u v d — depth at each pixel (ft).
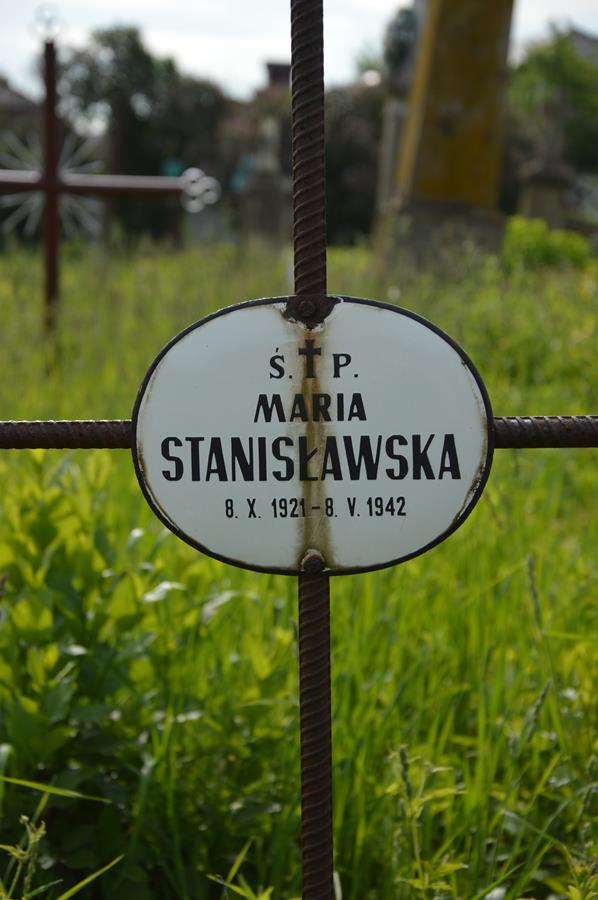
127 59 104.22
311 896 4.78
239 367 4.47
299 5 4.41
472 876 6.30
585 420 4.59
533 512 11.75
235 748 6.76
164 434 4.49
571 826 6.67
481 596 8.47
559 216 52.54
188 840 6.60
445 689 7.98
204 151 109.91
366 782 6.78
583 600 9.13
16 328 19.69
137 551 8.71
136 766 6.75
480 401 4.48
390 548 4.54
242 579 9.18
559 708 6.94
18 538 6.83
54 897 6.15
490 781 6.69
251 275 25.25
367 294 19.94
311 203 4.49
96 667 6.61
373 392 4.48
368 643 8.13
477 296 20.53
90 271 27.68
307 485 4.50
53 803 6.19
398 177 29.43
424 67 28.19
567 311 19.81
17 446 4.59
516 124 98.53
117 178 21.99
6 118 84.17
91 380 16.83
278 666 7.05
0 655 6.70
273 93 119.24
